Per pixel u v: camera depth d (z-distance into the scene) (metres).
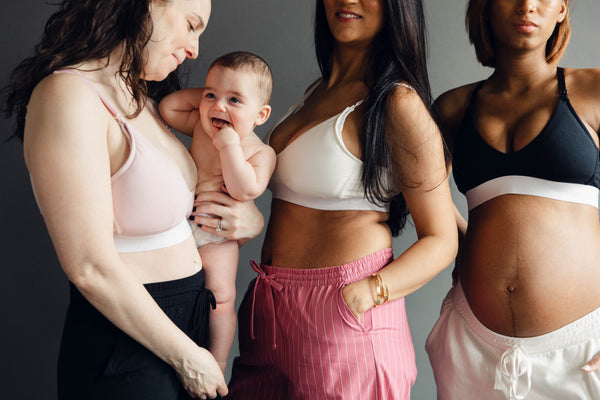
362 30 1.79
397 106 1.67
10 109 1.44
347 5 1.77
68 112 1.25
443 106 2.07
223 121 1.75
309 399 1.72
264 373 1.87
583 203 1.83
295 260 1.79
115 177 1.36
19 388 2.61
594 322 1.77
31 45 2.48
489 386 1.88
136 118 1.46
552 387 1.78
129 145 1.37
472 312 1.91
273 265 1.83
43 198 1.24
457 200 2.59
